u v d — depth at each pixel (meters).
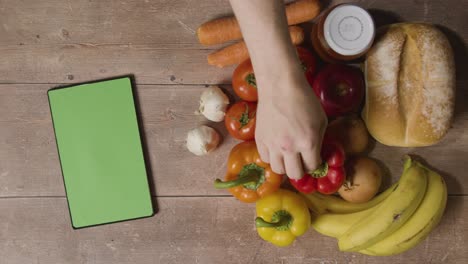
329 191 0.88
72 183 1.02
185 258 1.03
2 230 1.03
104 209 1.03
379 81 0.89
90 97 1.00
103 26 1.00
